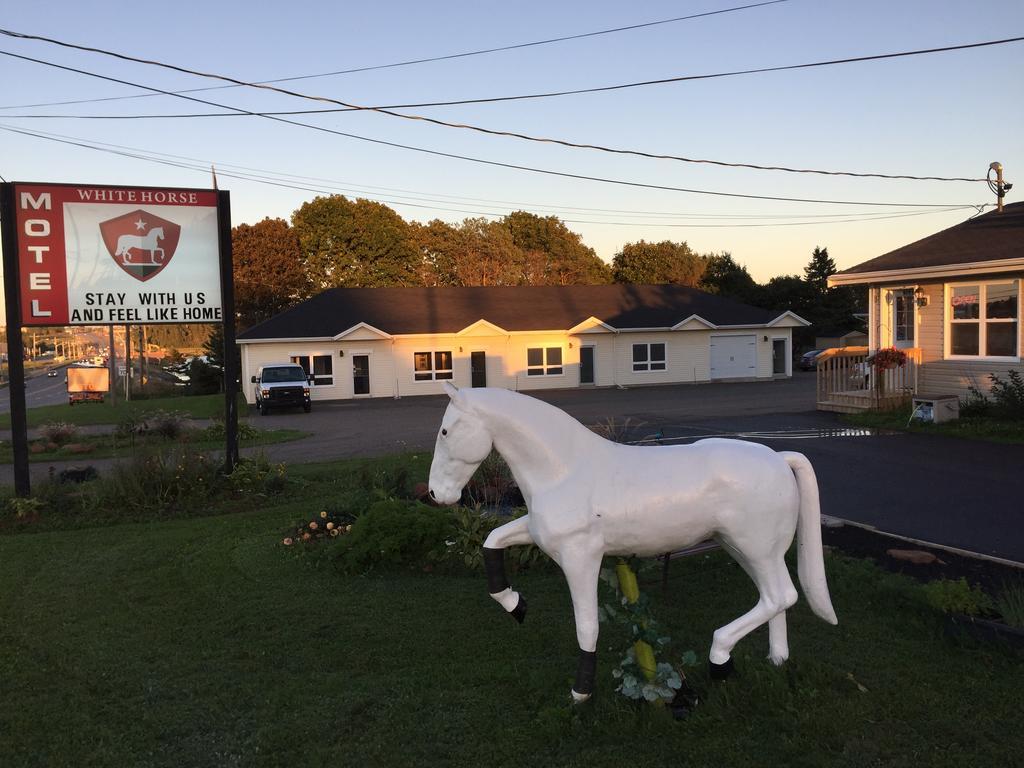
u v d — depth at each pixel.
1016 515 8.62
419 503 8.09
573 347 36.69
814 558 4.14
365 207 58.25
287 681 4.89
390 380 34.28
